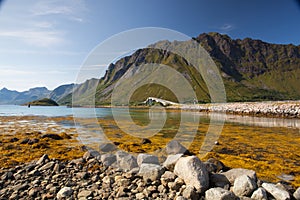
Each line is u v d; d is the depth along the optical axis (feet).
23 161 33.53
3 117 137.08
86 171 26.71
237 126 84.28
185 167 20.90
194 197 18.65
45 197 19.97
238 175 21.35
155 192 20.42
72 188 21.83
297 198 18.95
